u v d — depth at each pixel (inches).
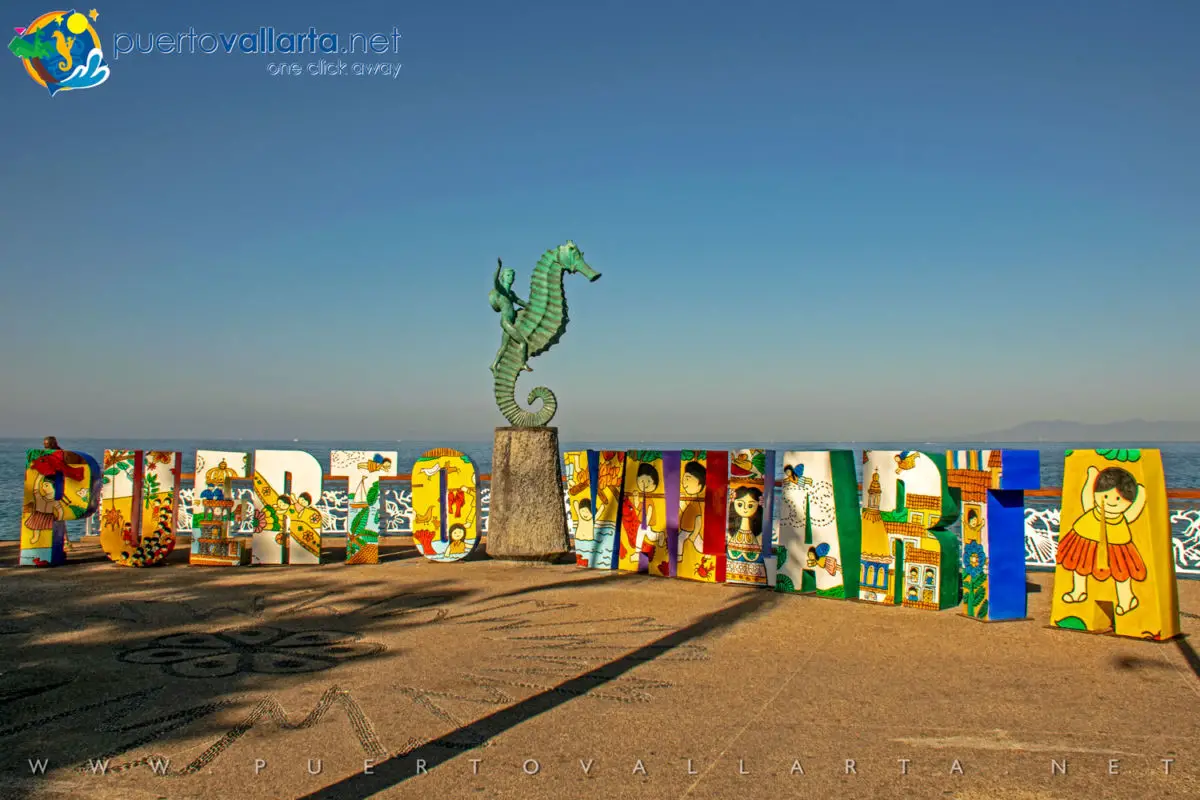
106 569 406.3
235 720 193.8
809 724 191.3
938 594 312.0
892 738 182.9
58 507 415.2
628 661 243.9
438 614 306.5
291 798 152.3
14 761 169.8
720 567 369.4
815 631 280.1
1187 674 229.8
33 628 285.6
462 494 426.9
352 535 423.2
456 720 193.9
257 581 373.4
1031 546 417.4
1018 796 153.9
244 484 563.8
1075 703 206.1
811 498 343.9
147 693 213.8
